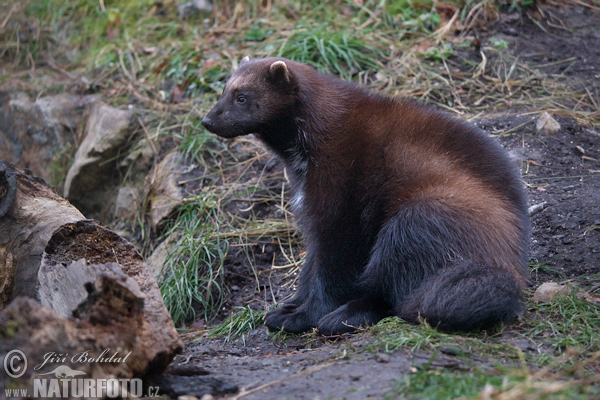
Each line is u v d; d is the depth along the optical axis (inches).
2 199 308.2
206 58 606.2
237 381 252.2
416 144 331.6
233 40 634.8
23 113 639.8
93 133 576.4
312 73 371.2
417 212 305.4
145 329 237.1
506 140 480.1
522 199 333.4
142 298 232.4
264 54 593.3
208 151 530.3
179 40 657.6
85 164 564.7
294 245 457.7
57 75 673.6
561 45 576.1
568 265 365.7
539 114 498.3
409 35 607.5
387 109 350.0
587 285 339.9
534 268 364.8
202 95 576.1
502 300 278.1
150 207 528.4
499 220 305.9
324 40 586.9
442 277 286.4
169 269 451.2
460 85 541.6
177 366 263.0
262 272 442.6
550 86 533.3
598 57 560.1
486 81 546.9
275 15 663.1
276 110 362.0
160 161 541.3
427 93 532.7
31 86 658.2
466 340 270.5
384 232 317.7
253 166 513.7
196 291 430.0
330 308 340.8
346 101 358.3
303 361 275.0
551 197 423.5
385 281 314.8
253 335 365.4
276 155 386.6
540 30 593.9
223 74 586.9
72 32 722.2
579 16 604.7
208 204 483.8
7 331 214.7
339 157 341.1
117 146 565.6
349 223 335.6
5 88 663.8
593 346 265.9
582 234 386.3
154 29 692.7
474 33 594.6
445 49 572.4
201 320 423.2
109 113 576.1
